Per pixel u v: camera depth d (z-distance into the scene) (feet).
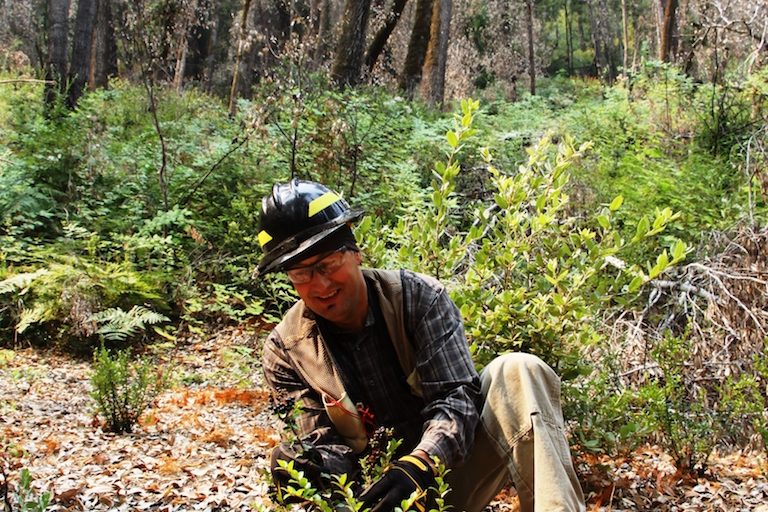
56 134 39.91
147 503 14.06
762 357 19.85
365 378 9.66
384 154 36.86
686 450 15.61
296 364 9.90
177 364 27.89
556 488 8.43
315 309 9.40
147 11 38.52
